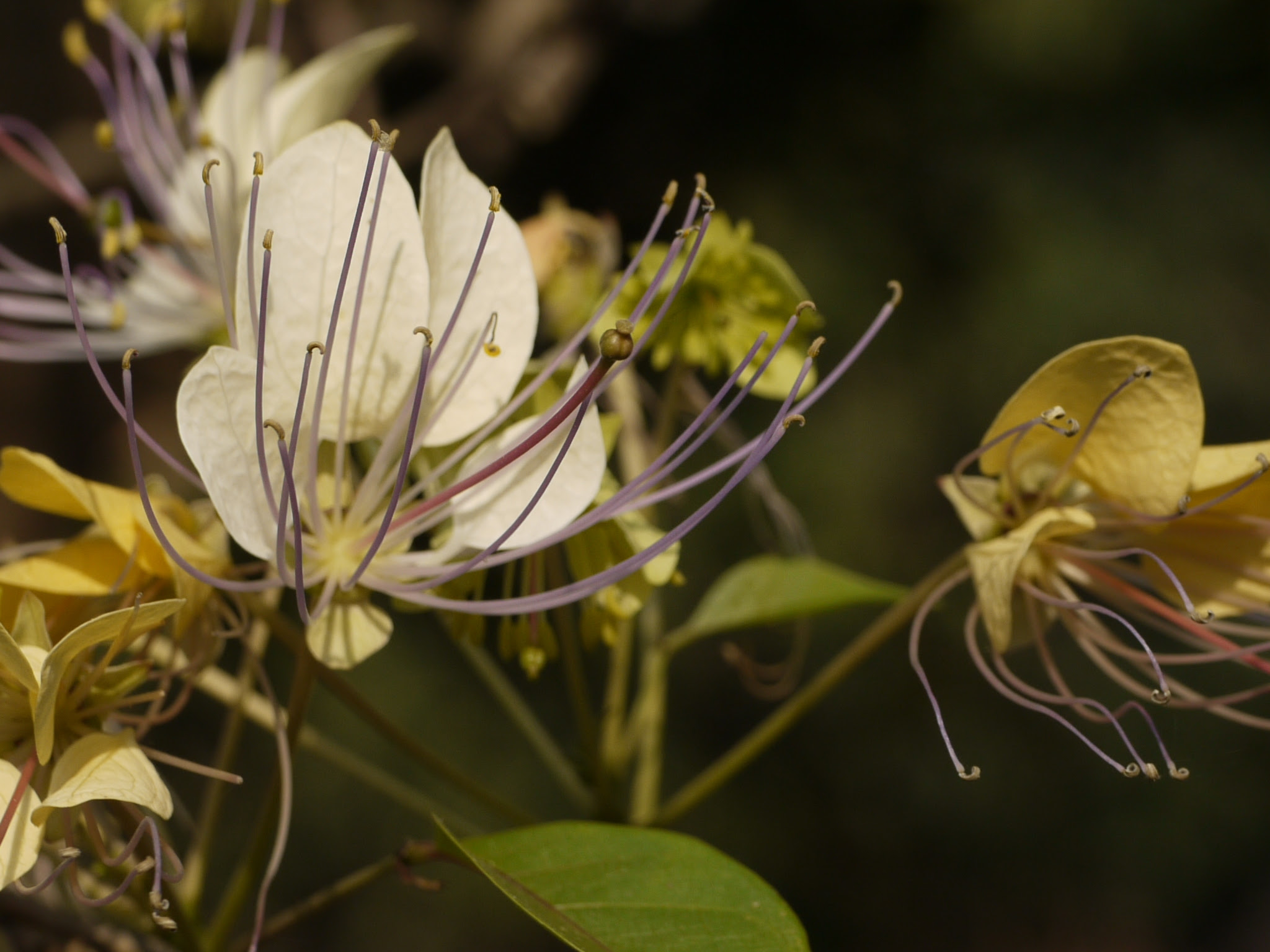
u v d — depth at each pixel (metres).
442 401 0.27
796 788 0.88
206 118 0.34
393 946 0.82
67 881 0.28
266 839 0.28
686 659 0.87
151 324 0.34
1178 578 0.29
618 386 0.33
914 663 0.28
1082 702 0.27
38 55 0.66
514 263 0.27
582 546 0.28
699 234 0.27
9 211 0.61
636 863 0.27
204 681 0.30
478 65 0.58
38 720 0.25
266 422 0.26
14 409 0.69
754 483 0.35
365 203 0.27
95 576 0.27
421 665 0.81
